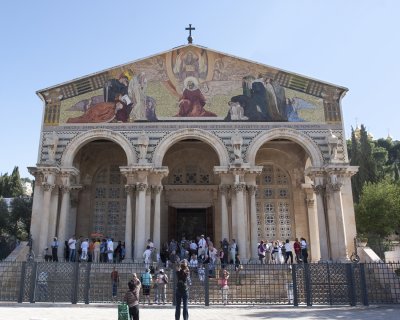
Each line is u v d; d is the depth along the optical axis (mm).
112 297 19984
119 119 30266
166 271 21297
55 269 20031
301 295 19578
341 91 30812
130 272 23484
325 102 30688
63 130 30078
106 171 35250
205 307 18297
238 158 28844
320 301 18734
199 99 30766
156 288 19734
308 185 33188
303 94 30859
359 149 52656
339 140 29812
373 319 14398
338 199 27953
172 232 33562
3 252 29453
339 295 18797
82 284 20375
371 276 20797
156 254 27562
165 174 29312
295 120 30281
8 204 67312
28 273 20453
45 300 19422
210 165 35219
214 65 31531
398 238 44750
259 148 31922
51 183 28500
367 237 35812
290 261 28344
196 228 34656
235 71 31422
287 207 34344
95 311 17047
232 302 18859
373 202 40594
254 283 20562
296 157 34719
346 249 27109
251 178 29406
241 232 27688
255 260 27625
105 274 23188
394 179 57219
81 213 33531
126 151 29516
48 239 27922
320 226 28156
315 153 29531
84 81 31000
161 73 31328
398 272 20094
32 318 14508
